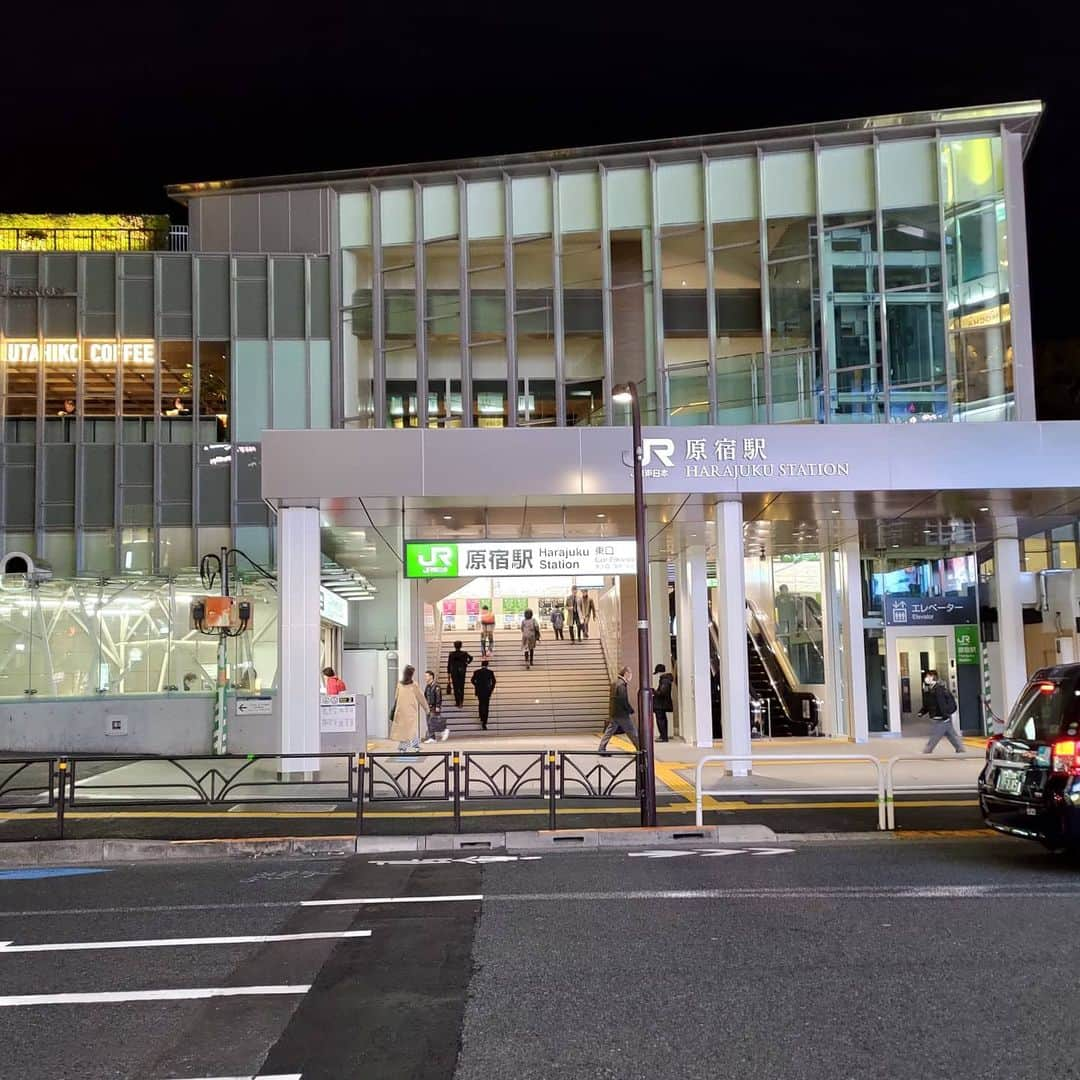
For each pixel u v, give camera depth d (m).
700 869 9.91
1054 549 31.16
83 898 9.07
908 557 26.34
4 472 26.56
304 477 16.14
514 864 10.44
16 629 21.22
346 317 26.33
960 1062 4.76
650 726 12.44
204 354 26.78
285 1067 4.86
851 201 22.72
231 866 10.75
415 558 17.27
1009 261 22.08
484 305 24.95
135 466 26.59
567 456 16.39
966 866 9.86
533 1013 5.57
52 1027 5.48
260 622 22.17
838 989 5.89
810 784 15.94
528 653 30.28
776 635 29.30
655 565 26.50
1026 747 9.50
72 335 27.00
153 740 19.92
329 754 12.18
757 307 23.11
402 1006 5.75
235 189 26.86
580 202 24.47
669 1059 4.86
